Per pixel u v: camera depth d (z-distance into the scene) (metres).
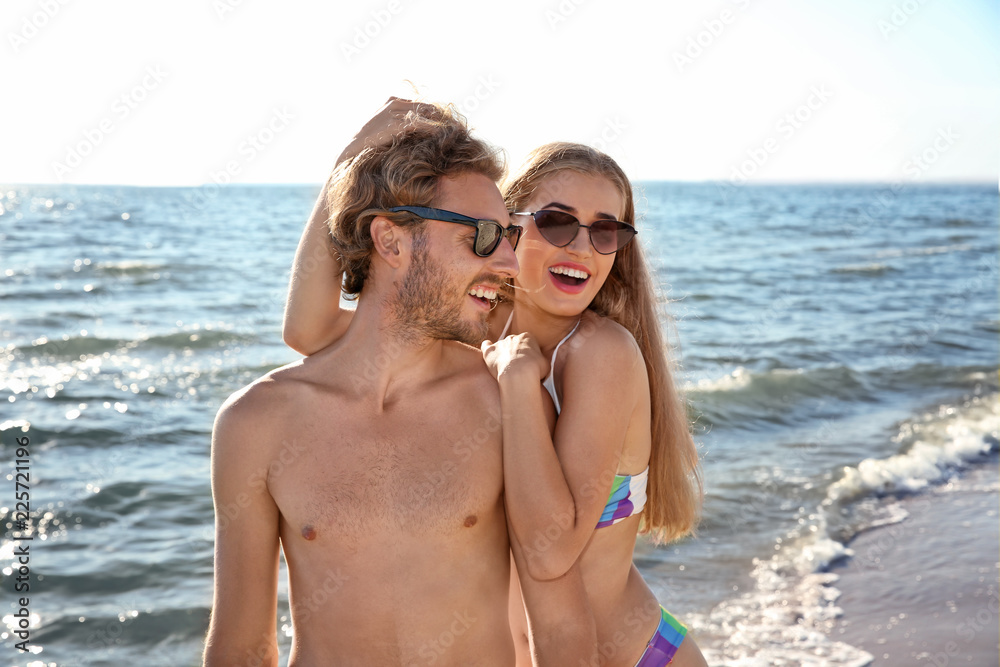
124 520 6.77
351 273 1.69
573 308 2.05
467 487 1.62
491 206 1.62
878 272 26.50
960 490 7.12
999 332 16.16
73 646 4.83
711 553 5.66
